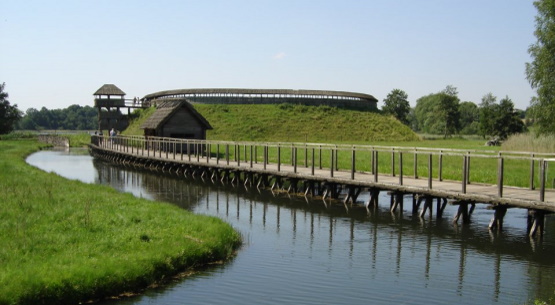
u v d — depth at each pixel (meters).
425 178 25.62
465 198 19.95
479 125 89.31
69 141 85.88
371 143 65.56
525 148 41.56
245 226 20.47
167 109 51.59
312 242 17.80
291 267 14.77
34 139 98.56
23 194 21.23
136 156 45.81
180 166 40.03
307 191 28.36
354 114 79.31
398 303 12.11
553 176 28.41
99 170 43.53
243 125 70.75
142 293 12.43
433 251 16.73
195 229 16.97
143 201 22.17
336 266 14.97
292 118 74.31
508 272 14.53
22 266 12.38
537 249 16.94
